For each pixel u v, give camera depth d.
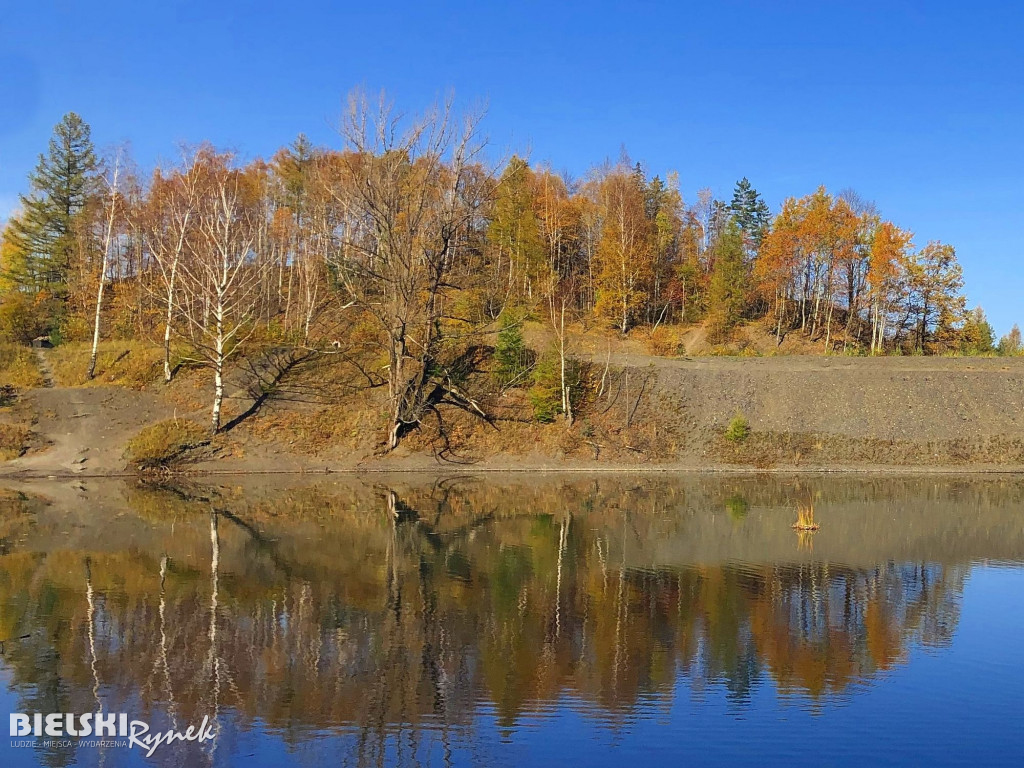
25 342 52.06
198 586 18.31
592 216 71.44
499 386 45.72
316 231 51.62
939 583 19.45
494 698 12.24
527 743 10.75
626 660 13.96
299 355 45.84
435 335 44.97
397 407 40.91
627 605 17.31
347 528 25.53
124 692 12.34
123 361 44.38
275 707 11.83
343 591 18.08
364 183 39.66
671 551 22.67
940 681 13.17
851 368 49.78
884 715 11.79
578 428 43.47
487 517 27.86
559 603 17.38
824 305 72.88
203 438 39.16
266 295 50.81
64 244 56.41
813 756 10.43
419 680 12.91
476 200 42.25
